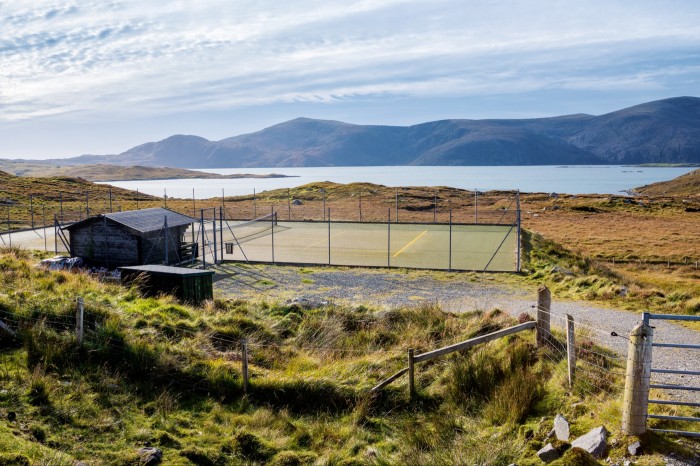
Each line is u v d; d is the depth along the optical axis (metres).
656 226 65.56
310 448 9.32
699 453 7.29
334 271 31.69
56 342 11.55
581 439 7.89
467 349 12.76
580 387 9.91
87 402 9.75
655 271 38.78
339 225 57.94
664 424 7.98
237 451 8.89
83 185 114.81
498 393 10.24
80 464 7.62
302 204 86.19
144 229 31.00
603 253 45.84
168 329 13.91
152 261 31.97
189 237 46.75
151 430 9.21
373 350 14.29
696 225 66.94
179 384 11.23
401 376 11.76
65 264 29.03
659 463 6.98
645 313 7.56
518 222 32.16
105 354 11.62
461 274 30.59
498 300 23.64
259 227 55.69
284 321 16.73
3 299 13.56
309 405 11.03
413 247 41.66
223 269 32.25
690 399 9.94
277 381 11.33
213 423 9.82
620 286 24.64
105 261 31.34
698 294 26.86
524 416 9.45
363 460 8.75
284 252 39.19
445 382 11.41
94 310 13.59
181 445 8.85
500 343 12.83
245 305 18.75
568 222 68.56
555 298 23.75
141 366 11.41
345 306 18.38
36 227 52.47
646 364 7.52
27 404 9.28
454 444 8.81
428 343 14.10
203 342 13.63
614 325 18.02
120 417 9.51
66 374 10.66
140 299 16.70
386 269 32.22
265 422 9.95
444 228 54.38
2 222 56.78
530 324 12.19
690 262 41.41
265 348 14.08
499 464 7.99
